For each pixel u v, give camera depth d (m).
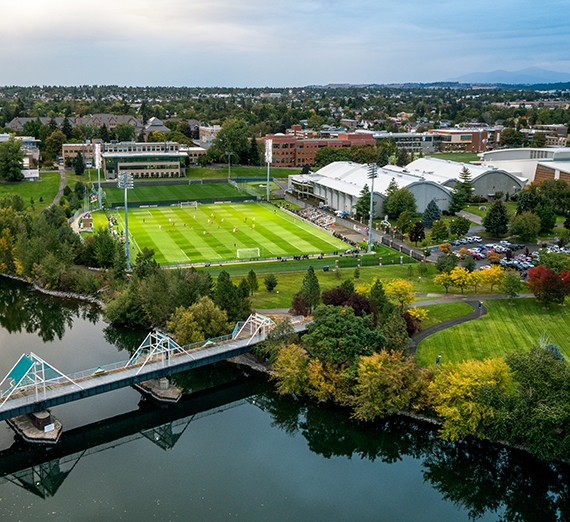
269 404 104.31
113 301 133.75
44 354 119.00
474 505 80.69
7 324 136.00
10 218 181.12
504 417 83.69
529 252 183.12
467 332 120.00
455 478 86.31
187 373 113.56
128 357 117.62
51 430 92.75
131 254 181.38
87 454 89.19
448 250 177.50
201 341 110.44
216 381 111.12
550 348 101.00
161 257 178.25
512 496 83.25
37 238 164.25
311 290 124.00
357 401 94.38
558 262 149.12
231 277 157.88
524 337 117.62
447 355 109.88
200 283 127.31
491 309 133.00
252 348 112.19
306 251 187.88
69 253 164.25
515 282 135.38
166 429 96.44
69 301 150.75
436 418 94.44
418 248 193.00
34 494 79.75
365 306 115.44
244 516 75.19
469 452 90.06
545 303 133.62
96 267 172.25
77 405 102.56
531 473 85.81
